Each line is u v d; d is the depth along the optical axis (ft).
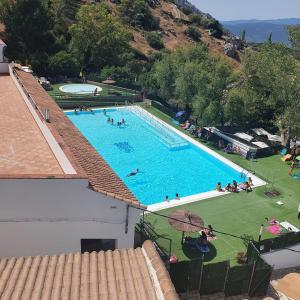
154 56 255.91
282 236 68.64
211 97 130.93
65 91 169.37
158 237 75.00
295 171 111.75
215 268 58.08
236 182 103.71
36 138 62.54
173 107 160.35
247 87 139.54
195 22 384.88
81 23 208.95
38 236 44.70
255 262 59.72
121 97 168.35
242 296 61.36
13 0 200.75
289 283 60.75
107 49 215.10
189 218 68.74
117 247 48.49
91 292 31.45
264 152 121.29
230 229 81.00
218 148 125.39
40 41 203.51
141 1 323.78
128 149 124.06
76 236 46.03
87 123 143.64
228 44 334.65
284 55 138.21
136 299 30.76
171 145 127.03
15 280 32.30
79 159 56.34
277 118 126.52
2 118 70.85
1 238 43.78
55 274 33.78
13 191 41.70
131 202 46.32
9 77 102.22
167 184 103.71
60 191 42.98
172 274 56.49
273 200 94.68
